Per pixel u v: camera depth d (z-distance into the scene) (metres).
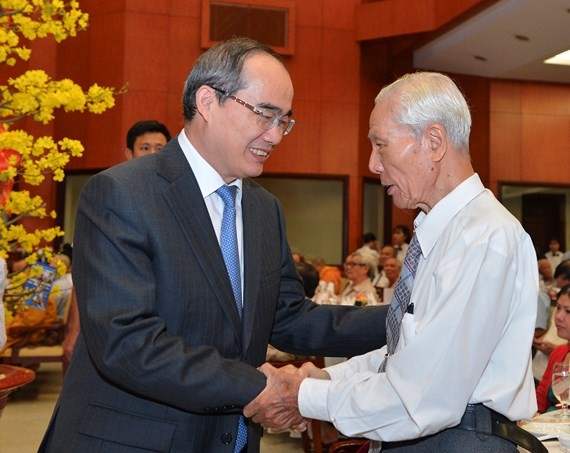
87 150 10.20
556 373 2.52
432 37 9.91
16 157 2.64
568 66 10.66
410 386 1.46
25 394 6.39
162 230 1.68
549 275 7.75
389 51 10.91
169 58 10.18
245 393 1.62
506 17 8.48
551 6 7.97
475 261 1.47
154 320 1.61
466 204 1.57
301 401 1.62
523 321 1.54
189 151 1.81
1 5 2.69
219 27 10.14
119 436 1.64
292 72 10.49
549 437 2.23
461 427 1.52
